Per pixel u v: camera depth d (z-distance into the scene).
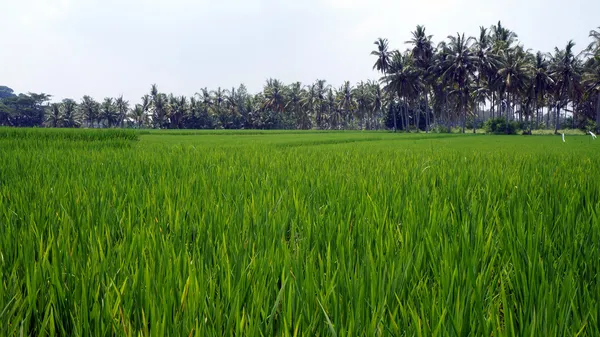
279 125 118.75
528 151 13.24
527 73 67.31
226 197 3.82
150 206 3.36
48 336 1.58
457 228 2.76
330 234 2.56
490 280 2.01
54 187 4.05
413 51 76.38
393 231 2.74
